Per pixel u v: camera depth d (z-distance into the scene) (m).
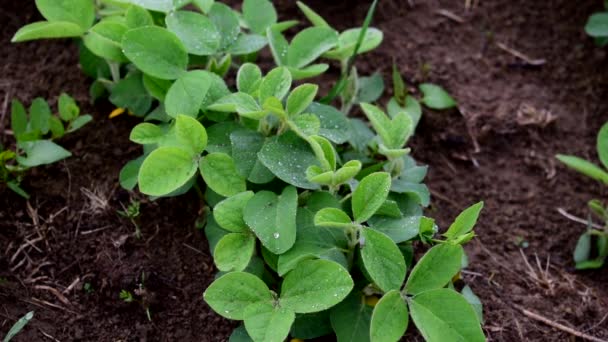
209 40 0.92
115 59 0.92
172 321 0.89
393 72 1.05
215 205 0.88
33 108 0.95
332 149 0.85
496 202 1.01
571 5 1.16
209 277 0.91
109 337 0.88
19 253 0.91
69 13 0.93
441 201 1.01
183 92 0.89
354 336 0.84
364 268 0.86
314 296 0.81
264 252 0.86
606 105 1.09
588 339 0.92
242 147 0.88
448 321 0.80
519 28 1.15
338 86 0.98
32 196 0.94
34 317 0.88
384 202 0.85
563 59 1.13
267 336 0.80
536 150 1.06
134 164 0.91
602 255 0.97
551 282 0.96
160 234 0.92
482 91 1.09
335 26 1.12
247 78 0.91
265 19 0.98
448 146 1.05
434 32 1.13
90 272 0.90
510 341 0.91
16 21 1.06
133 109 0.95
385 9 1.14
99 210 0.93
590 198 1.03
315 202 0.87
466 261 0.92
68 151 0.95
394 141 0.90
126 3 0.93
